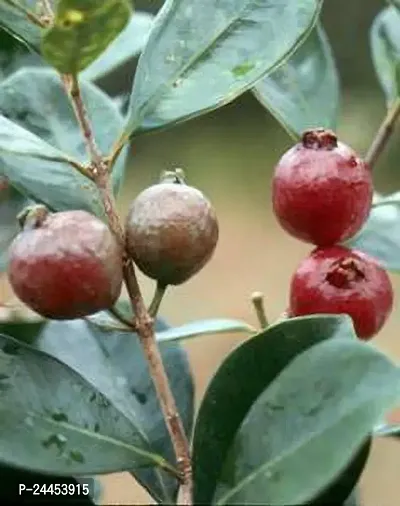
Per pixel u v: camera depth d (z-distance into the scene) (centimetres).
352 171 57
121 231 54
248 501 50
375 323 58
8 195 61
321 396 51
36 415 54
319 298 57
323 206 57
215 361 178
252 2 57
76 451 54
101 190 55
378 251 65
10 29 56
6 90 62
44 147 54
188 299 213
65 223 52
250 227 242
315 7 57
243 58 57
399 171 202
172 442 54
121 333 60
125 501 82
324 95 69
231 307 214
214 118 249
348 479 51
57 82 62
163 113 56
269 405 51
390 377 50
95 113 62
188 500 53
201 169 246
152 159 239
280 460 50
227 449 51
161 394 54
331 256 58
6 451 53
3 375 55
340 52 233
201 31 57
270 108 68
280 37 57
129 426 55
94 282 52
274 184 58
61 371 55
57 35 52
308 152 58
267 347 52
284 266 229
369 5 233
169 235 53
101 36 53
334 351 51
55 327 60
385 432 57
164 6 57
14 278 53
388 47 70
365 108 212
